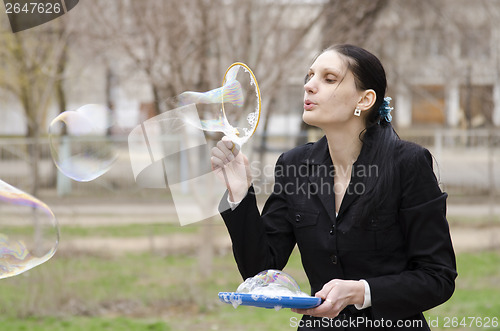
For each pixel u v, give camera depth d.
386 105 3.75
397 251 3.64
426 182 3.55
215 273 13.16
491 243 16.36
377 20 16.89
